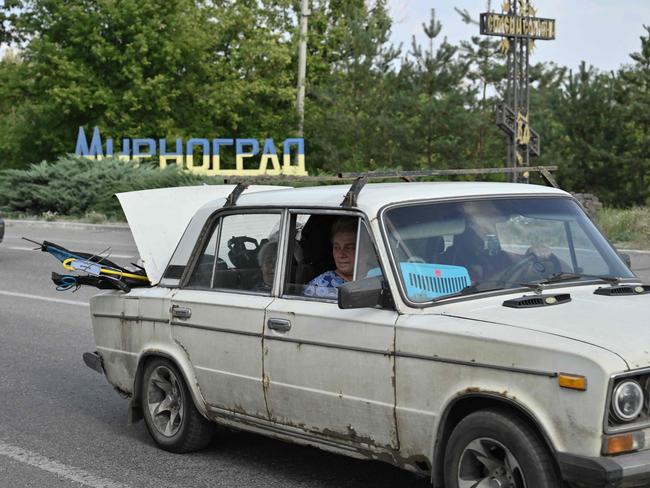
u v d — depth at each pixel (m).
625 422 4.20
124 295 6.87
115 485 6.05
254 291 5.89
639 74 36.16
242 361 5.84
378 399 5.05
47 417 7.85
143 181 35.53
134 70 44.72
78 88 44.72
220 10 49.09
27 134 47.94
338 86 42.28
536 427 4.41
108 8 44.47
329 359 5.28
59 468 6.45
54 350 10.72
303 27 47.69
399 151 39.25
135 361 6.77
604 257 5.69
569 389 4.22
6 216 37.00
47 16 45.88
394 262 5.12
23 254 22.58
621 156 35.59
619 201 35.81
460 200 5.47
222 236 6.21
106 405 8.25
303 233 5.89
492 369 4.52
